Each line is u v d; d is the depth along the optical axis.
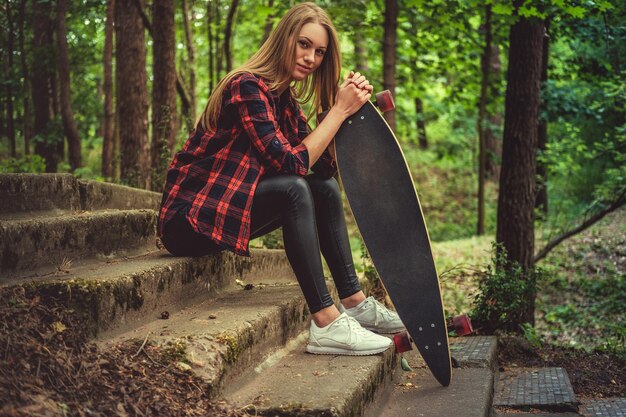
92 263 2.92
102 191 3.91
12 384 1.74
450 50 11.58
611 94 9.55
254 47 15.30
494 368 3.86
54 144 10.66
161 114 7.20
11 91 9.09
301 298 3.19
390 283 2.78
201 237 2.85
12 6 8.92
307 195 2.73
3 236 2.42
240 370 2.41
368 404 2.48
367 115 2.89
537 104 5.55
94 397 1.90
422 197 16.62
